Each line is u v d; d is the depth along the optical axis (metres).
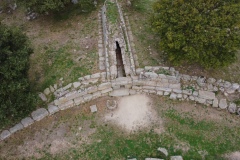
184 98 18.73
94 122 17.86
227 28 17.52
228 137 17.42
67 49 20.66
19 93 16.16
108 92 18.81
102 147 16.94
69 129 17.58
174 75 18.78
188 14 17.47
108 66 19.05
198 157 16.62
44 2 20.88
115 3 22.70
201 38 17.05
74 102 18.31
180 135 17.42
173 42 17.69
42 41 21.44
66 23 22.78
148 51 20.28
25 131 17.44
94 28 22.05
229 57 17.92
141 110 18.36
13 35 16.59
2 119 15.91
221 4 17.64
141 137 17.34
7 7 24.69
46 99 18.25
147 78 18.52
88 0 22.25
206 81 18.98
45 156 16.64
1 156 16.58
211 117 18.17
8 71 15.60
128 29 21.70
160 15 18.55
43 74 19.31
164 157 16.53
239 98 18.66
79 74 19.08
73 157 16.59
